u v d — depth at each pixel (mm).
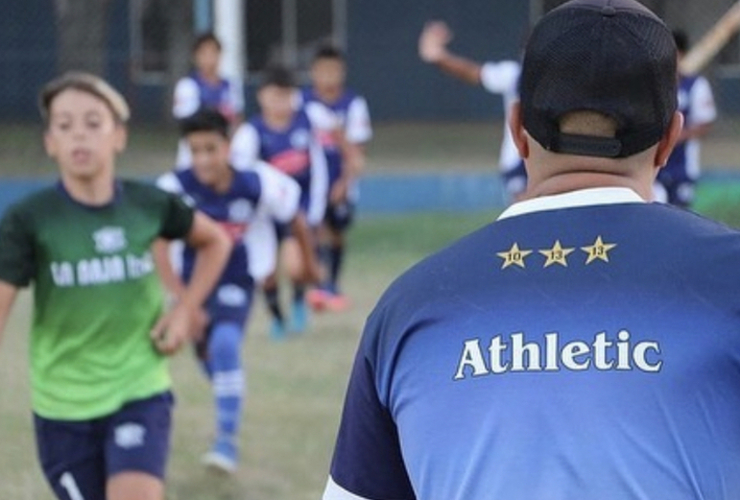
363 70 47562
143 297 9461
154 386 9438
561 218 4375
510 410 4156
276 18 47531
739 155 38125
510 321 4254
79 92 9312
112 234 9383
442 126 47062
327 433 14695
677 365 4098
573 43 4293
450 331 4301
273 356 18500
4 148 38250
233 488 12906
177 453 13969
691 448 4043
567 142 4359
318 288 21234
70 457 9398
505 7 46969
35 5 44406
